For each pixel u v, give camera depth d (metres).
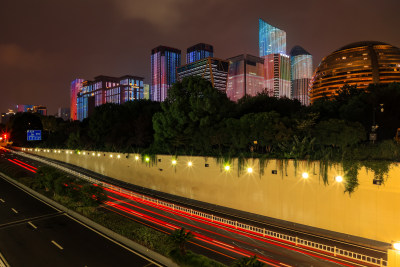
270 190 31.17
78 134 77.75
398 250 14.84
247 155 34.19
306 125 32.53
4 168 59.97
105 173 62.66
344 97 48.47
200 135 40.50
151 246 21.14
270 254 21.09
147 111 63.31
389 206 23.19
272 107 45.28
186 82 44.72
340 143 29.72
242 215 32.62
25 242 23.39
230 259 19.97
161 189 46.47
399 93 38.22
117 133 62.94
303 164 28.50
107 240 24.08
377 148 25.25
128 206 35.81
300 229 27.59
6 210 33.12
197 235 25.02
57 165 71.56
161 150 47.88
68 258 20.28
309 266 19.16
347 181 25.38
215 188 37.31
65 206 33.59
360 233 24.62
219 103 42.00
